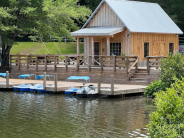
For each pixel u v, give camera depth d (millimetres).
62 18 34000
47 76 28234
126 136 12719
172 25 32062
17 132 13344
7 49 33906
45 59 28422
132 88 21641
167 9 49250
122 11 29672
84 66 27062
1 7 30688
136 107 17938
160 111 8289
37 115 16250
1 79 28453
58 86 23031
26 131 13469
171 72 18625
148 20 30609
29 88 23594
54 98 20906
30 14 31406
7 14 29828
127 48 28469
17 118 15641
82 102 19547
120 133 13117
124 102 19422
